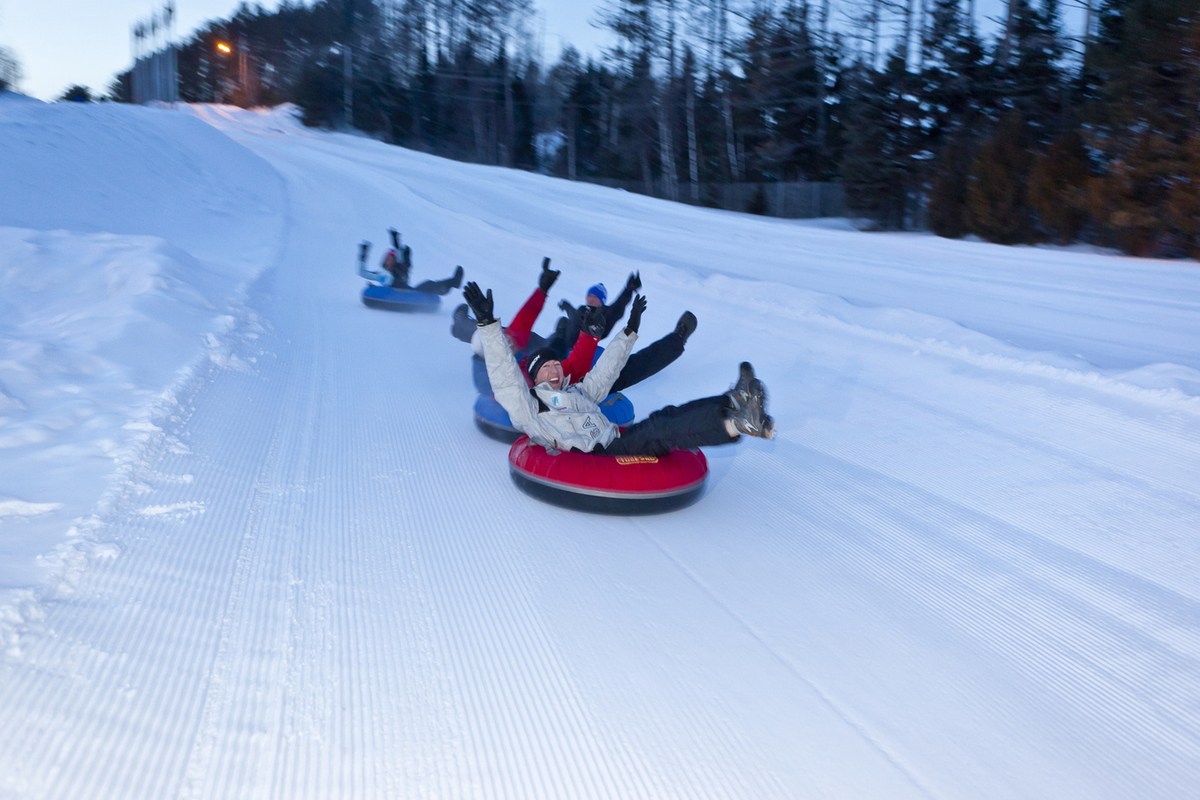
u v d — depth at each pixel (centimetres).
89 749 210
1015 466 475
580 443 426
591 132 5659
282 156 3919
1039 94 3216
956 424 553
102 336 623
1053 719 250
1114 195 2084
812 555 364
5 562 289
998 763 229
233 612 290
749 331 875
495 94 6284
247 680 251
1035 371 639
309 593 310
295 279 1276
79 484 367
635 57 4812
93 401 486
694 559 358
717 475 473
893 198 3225
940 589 333
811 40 4134
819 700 255
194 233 1578
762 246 1811
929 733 241
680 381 711
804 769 223
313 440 508
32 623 255
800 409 607
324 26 8019
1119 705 259
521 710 245
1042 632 301
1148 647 292
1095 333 874
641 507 399
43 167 1622
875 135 3212
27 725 213
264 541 352
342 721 235
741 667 272
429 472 461
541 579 333
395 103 6425
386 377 702
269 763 216
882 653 284
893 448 513
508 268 1484
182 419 487
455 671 264
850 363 727
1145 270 1430
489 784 213
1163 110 2109
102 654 249
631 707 248
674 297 1101
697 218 2462
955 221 2580
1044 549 370
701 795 212
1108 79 2356
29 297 786
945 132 3216
